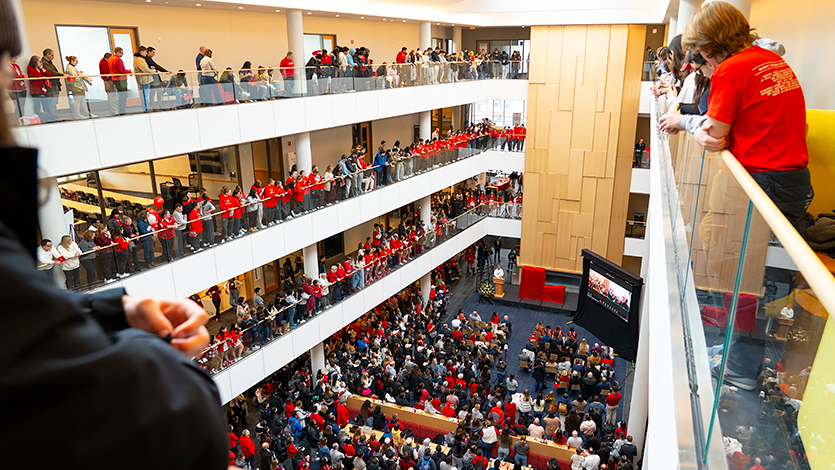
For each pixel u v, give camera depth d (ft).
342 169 53.83
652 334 15.12
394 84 59.72
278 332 47.52
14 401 1.53
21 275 1.64
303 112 48.03
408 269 65.46
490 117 98.68
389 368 54.13
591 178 80.02
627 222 80.64
